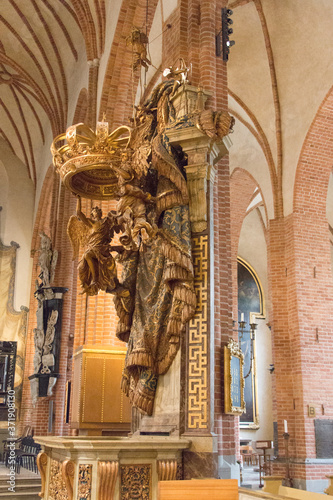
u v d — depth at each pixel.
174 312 6.34
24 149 24.30
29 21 17.77
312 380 12.88
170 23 8.88
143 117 6.93
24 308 22.66
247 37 13.69
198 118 6.50
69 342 17.06
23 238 23.70
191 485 3.30
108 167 6.92
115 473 4.98
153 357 6.47
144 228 6.12
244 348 22.91
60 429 16.16
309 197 13.93
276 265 14.00
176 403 6.23
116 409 10.03
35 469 13.87
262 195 15.66
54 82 18.97
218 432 6.35
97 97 13.56
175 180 6.49
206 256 6.48
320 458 12.33
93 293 6.99
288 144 14.16
